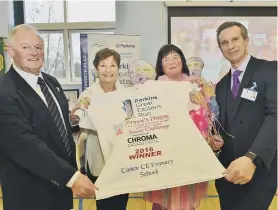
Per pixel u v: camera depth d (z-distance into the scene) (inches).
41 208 62.6
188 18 162.2
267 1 159.8
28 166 57.9
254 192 71.5
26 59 61.5
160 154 62.4
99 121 63.3
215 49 163.2
